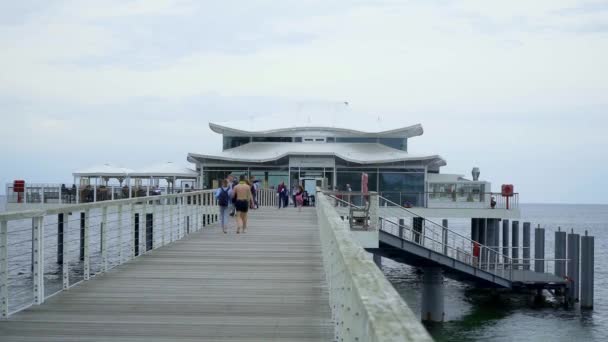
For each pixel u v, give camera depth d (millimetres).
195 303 10984
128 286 12609
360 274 3627
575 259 41719
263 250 19016
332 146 63469
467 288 48812
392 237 33281
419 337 2238
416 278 54719
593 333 34125
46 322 9383
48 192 45594
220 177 61125
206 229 26750
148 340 8398
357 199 47500
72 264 41500
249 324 9438
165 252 18422
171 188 54969
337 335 7879
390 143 64438
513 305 42031
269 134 64188
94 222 53625
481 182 49750
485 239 50469
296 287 12648
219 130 64562
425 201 49562
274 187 60625
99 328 9055
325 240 13648
